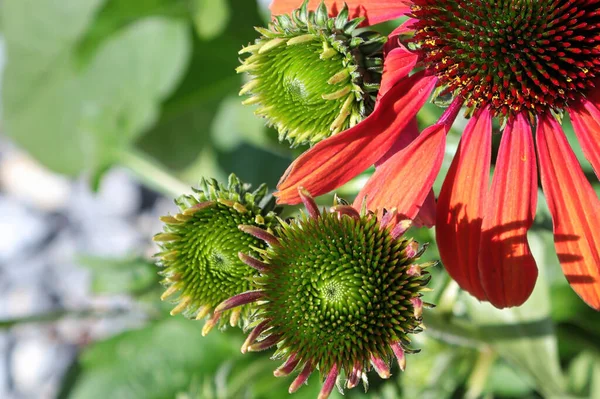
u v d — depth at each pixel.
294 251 0.23
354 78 0.24
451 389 0.31
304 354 0.23
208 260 0.25
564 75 0.24
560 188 0.24
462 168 0.24
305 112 0.24
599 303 0.23
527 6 0.24
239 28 0.36
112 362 0.33
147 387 0.33
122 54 0.36
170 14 0.36
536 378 0.28
